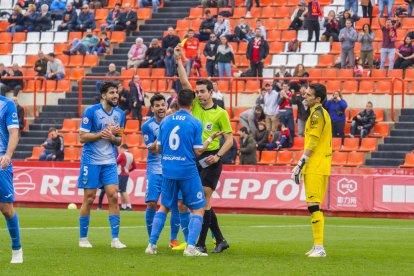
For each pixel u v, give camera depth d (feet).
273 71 215.51
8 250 84.12
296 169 80.59
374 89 200.13
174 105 91.71
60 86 222.69
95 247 88.69
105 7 253.24
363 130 186.39
